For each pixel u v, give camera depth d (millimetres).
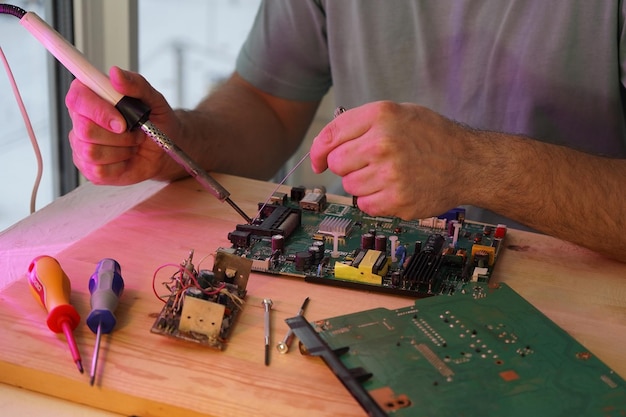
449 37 1501
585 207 1063
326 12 1618
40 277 869
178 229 1109
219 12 2877
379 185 962
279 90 1704
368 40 1575
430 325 847
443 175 989
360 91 1650
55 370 779
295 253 1027
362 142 962
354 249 1050
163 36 2711
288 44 1672
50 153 1795
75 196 1315
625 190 1083
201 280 884
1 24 1568
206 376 779
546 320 871
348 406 744
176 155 1066
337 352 781
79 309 883
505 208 1073
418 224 1146
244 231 1068
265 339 838
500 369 775
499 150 1041
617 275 1041
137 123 1071
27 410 770
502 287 938
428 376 757
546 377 767
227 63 2725
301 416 729
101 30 1836
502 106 1492
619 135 1446
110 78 1077
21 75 1674
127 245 1049
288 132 1741
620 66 1370
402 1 1531
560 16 1388
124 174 1221
